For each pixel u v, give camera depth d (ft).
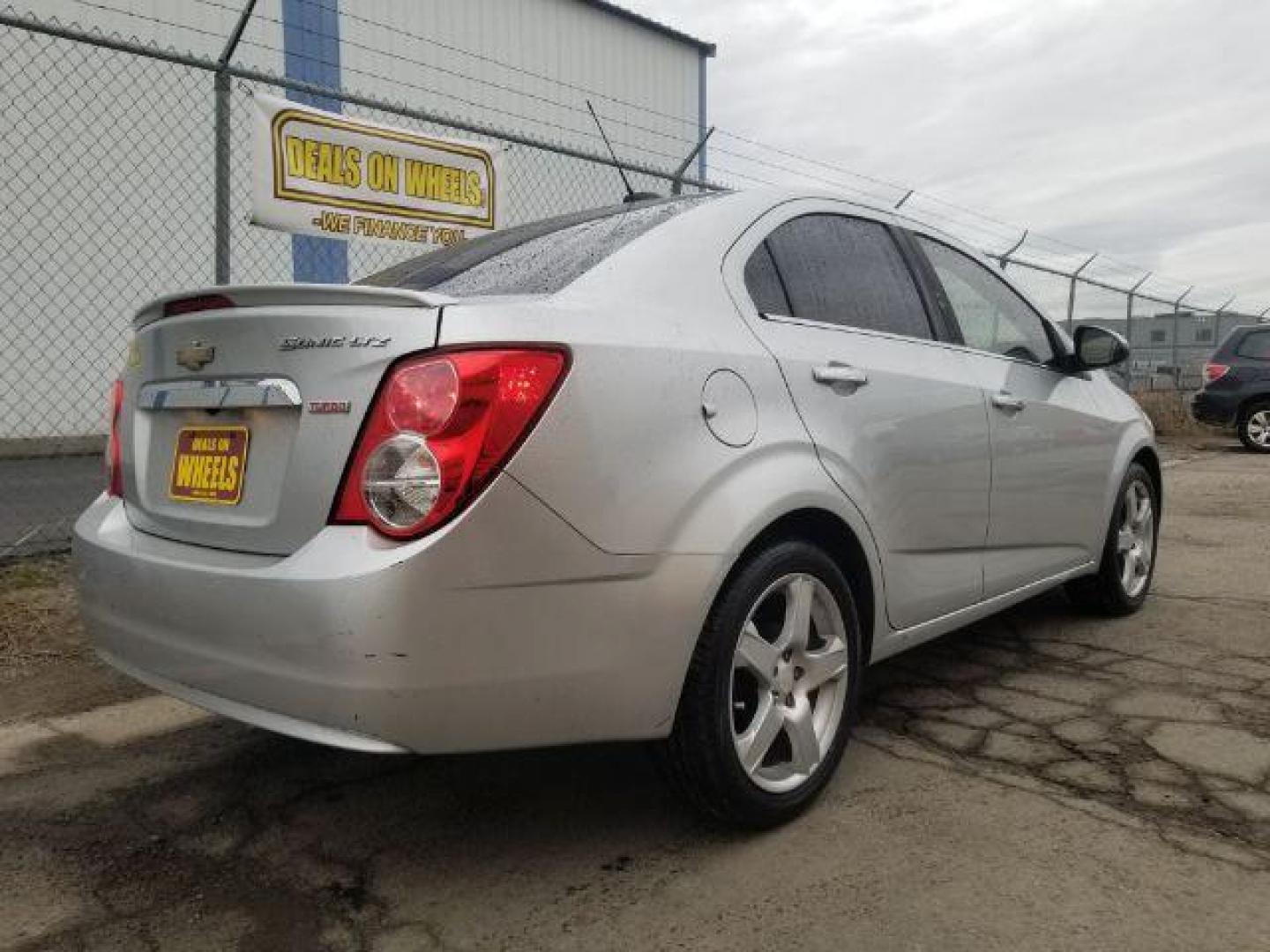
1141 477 14.26
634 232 8.32
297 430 6.61
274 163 17.04
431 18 44.78
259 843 7.90
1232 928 6.49
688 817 8.21
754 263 8.64
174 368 7.66
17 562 15.34
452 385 6.16
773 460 7.75
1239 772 8.89
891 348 9.53
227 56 16.05
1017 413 11.07
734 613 7.36
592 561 6.55
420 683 6.05
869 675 11.81
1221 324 60.64
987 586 10.78
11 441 32.22
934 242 11.19
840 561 8.84
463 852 7.72
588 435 6.55
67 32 14.43
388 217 18.80
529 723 6.48
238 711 6.68
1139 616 14.37
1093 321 46.70
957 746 9.61
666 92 56.95
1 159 31.35
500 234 9.77
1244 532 21.52
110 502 8.48
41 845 7.88
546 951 6.41
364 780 9.03
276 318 6.81
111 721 10.37
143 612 7.24
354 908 6.95
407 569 5.97
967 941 6.41
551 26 50.29
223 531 7.00
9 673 11.57
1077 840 7.68
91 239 33.22
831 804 8.38
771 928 6.61
